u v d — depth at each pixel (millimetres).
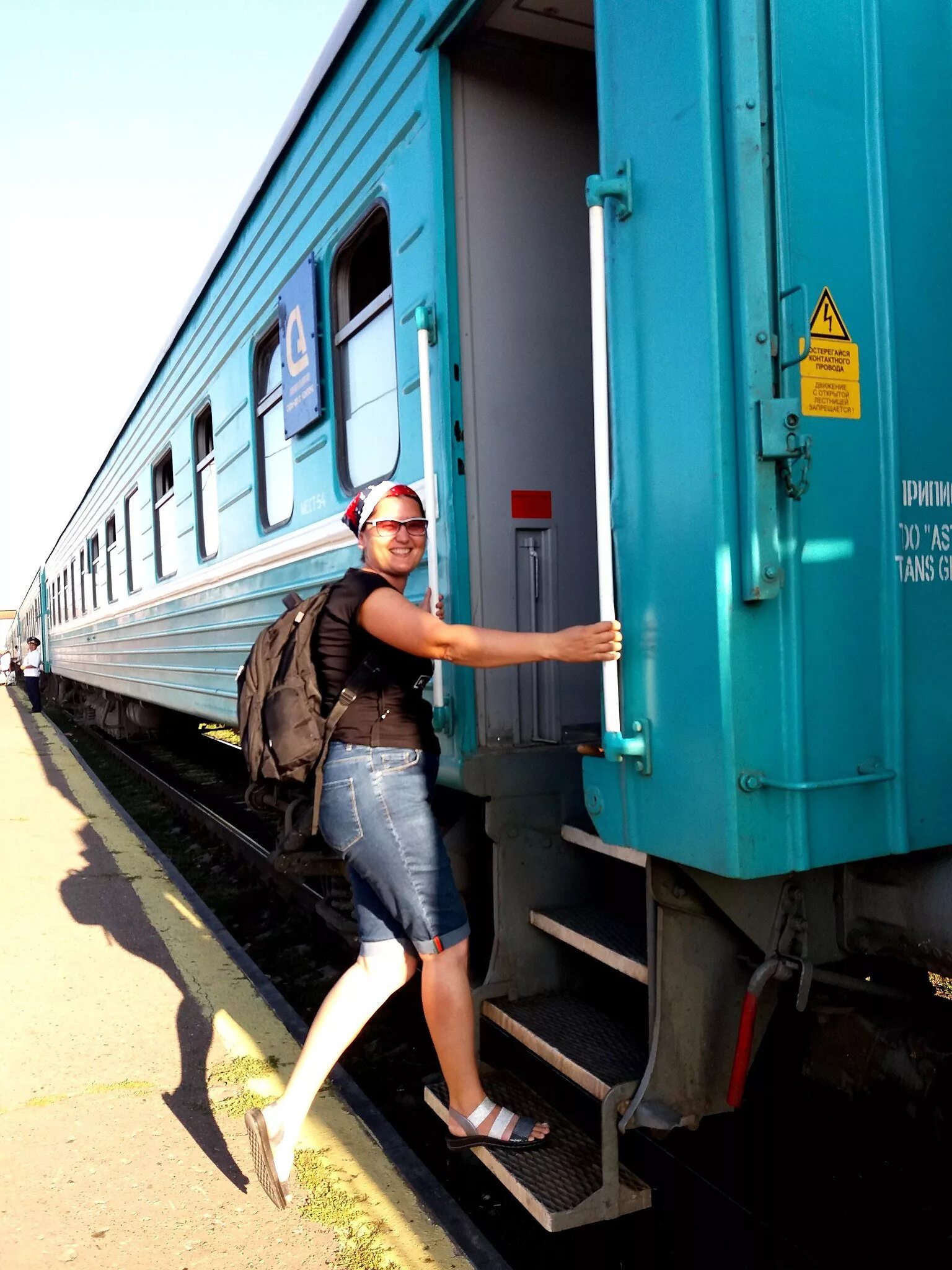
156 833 7461
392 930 2369
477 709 2863
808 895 2121
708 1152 2592
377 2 3213
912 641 1989
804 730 1869
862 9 1957
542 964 2871
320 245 3812
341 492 3707
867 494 1938
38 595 22578
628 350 2070
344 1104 2928
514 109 2988
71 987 3902
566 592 3072
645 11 2000
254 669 2371
